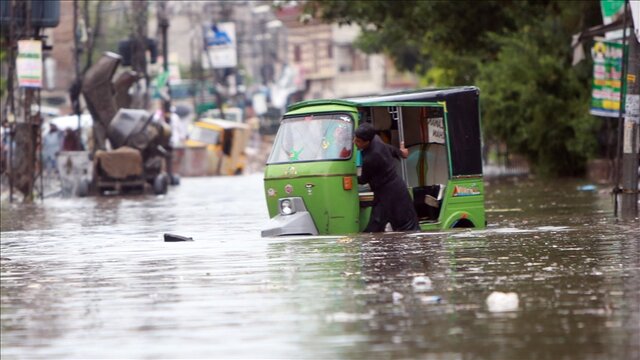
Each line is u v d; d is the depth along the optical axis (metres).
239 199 63.38
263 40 182.88
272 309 18.56
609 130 68.62
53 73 99.94
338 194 32.59
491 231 32.31
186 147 120.69
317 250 27.73
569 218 38.12
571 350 14.77
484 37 72.62
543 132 74.25
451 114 34.34
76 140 86.69
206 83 158.12
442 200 34.28
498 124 76.94
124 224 43.44
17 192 72.94
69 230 40.56
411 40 80.69
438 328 16.45
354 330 16.50
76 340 16.56
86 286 22.31
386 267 23.67
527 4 67.75
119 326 17.56
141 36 91.88
